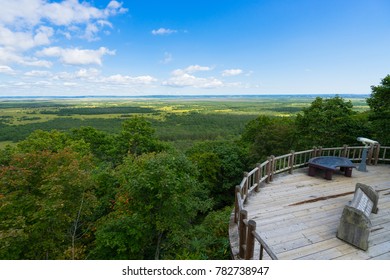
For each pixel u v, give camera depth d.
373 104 9.62
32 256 7.88
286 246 3.38
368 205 4.10
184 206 8.53
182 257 4.69
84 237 10.30
